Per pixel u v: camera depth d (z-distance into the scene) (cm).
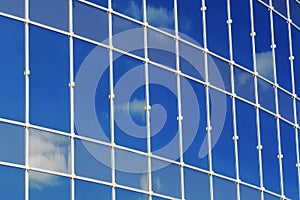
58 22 3145
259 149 3725
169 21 3481
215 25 3656
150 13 3419
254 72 3788
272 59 3909
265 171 3738
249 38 3803
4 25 3031
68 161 3075
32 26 3083
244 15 3800
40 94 3056
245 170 3638
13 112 2997
